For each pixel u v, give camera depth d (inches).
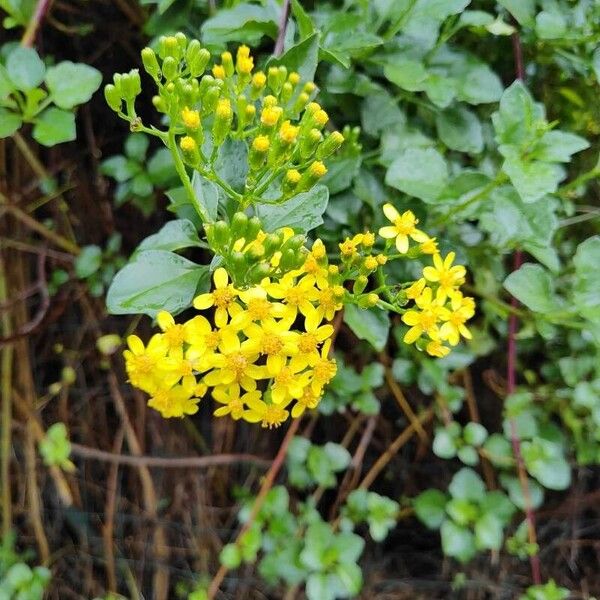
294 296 6.9
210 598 10.4
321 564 10.0
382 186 9.3
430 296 7.4
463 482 10.5
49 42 11.1
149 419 12.4
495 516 10.3
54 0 10.6
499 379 11.7
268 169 6.7
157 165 9.9
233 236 6.5
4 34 10.8
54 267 12.1
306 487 12.2
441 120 9.5
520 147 7.9
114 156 11.2
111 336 11.9
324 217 9.1
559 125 10.7
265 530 10.9
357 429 12.1
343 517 10.9
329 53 8.2
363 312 8.4
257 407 7.1
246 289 6.8
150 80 11.0
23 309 12.2
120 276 7.0
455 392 10.9
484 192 8.4
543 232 8.2
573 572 12.3
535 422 10.6
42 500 12.3
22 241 11.9
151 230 11.8
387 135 9.4
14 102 8.1
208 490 12.5
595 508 12.3
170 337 6.7
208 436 12.4
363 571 12.3
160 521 12.3
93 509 12.5
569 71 10.0
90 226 12.0
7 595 10.3
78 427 12.5
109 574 12.1
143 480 12.4
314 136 6.6
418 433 12.1
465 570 12.3
